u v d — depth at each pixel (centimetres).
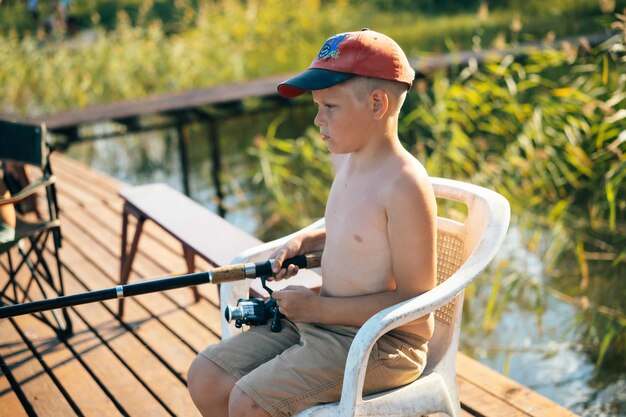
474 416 263
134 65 1030
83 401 276
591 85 563
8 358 308
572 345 397
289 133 859
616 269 464
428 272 183
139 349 313
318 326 198
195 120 795
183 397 276
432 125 615
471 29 1129
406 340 192
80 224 475
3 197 297
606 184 486
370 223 187
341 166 214
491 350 397
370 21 1303
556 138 549
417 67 756
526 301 443
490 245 187
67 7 1516
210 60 1071
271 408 182
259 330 208
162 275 390
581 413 342
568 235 499
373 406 181
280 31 1169
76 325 336
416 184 182
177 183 763
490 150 611
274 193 604
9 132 313
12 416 267
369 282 190
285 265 208
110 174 807
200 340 319
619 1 851
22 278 390
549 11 1125
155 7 1606
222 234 311
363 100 183
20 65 1016
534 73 714
